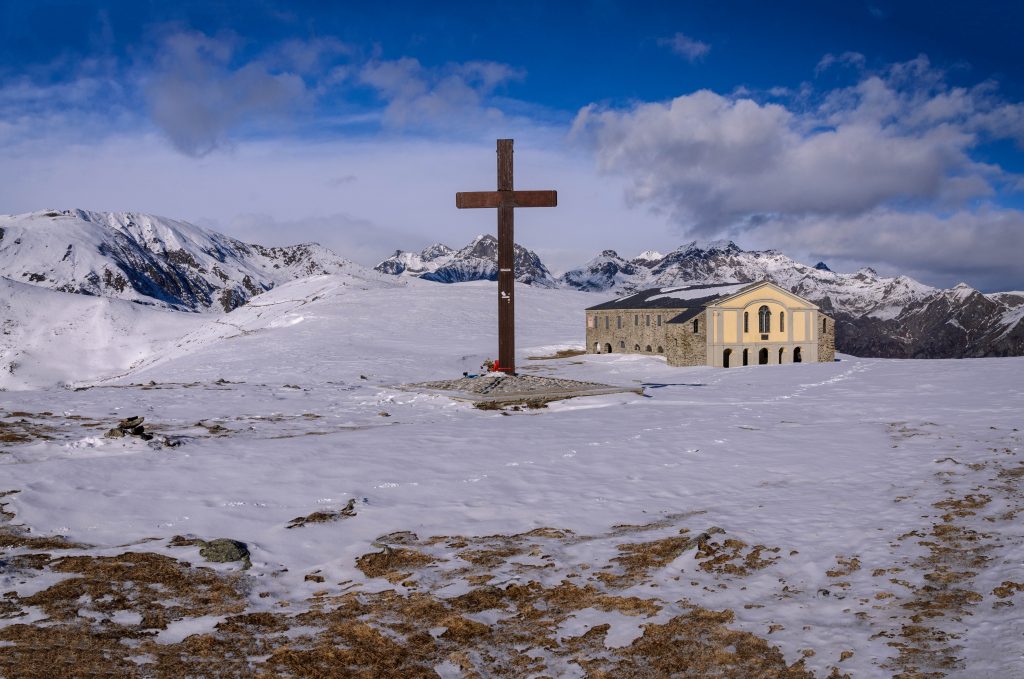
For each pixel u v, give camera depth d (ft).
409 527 49.42
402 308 445.37
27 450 70.69
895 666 28.76
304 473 63.72
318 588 39.24
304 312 442.91
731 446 75.72
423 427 91.25
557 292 563.07
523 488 59.31
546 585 38.86
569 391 118.52
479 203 128.47
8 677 28.27
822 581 38.52
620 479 62.28
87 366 579.07
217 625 33.86
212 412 101.71
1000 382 135.74
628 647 31.55
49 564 41.52
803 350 266.98
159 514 51.26
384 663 30.40
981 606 33.88
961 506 50.21
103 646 31.37
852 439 78.89
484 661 30.63
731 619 33.99
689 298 277.44
